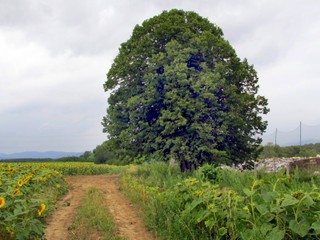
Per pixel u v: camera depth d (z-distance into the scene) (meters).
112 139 25.16
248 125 24.44
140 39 25.56
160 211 8.55
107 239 7.07
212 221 6.29
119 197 14.34
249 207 5.71
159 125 22.69
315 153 30.27
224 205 6.27
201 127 21.22
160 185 14.48
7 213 5.46
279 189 7.29
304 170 14.28
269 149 29.05
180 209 8.03
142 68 24.44
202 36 23.81
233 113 22.48
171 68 22.23
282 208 5.12
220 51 24.16
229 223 5.97
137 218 9.63
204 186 7.92
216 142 23.11
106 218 8.78
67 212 10.60
